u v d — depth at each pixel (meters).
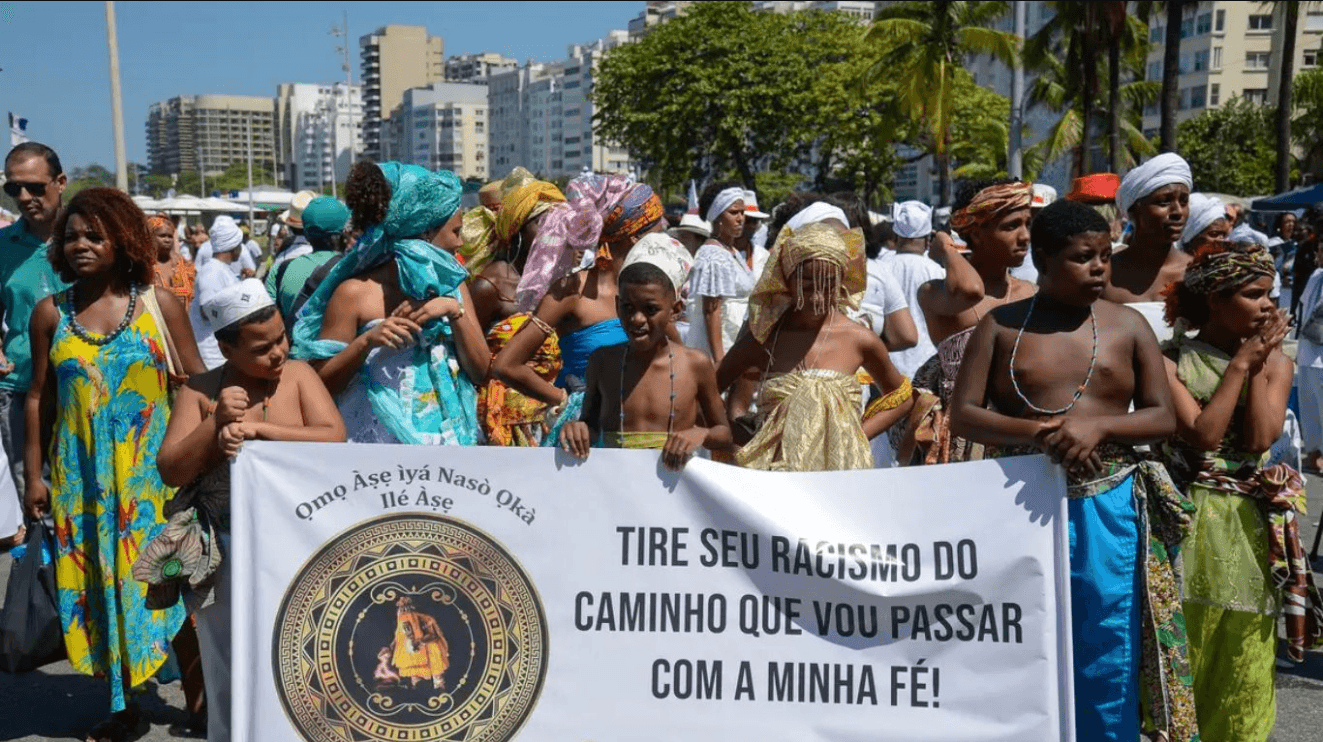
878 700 3.73
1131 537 3.81
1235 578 4.22
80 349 4.61
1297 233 17.89
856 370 4.56
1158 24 84.00
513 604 3.79
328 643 3.79
